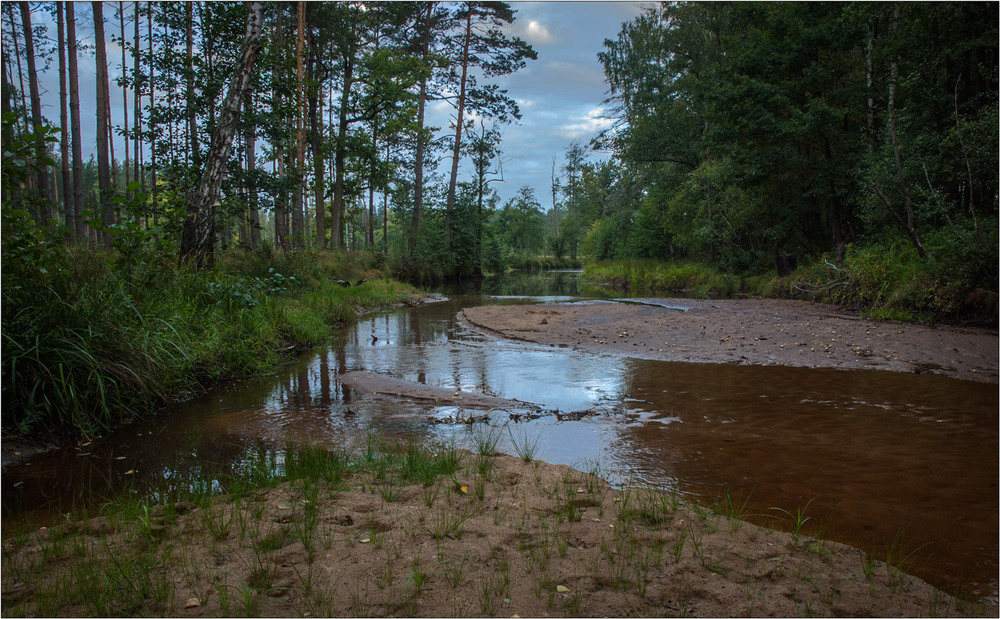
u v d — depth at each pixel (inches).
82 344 201.2
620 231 1537.9
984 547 112.9
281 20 867.4
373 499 130.1
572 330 431.2
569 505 126.6
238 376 277.7
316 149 946.1
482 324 470.9
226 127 417.7
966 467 156.8
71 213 714.2
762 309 567.5
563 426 197.2
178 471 157.4
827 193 685.9
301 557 102.6
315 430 193.0
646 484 145.3
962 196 524.4
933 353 324.8
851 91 649.6
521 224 2901.1
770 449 172.4
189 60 521.7
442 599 89.4
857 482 146.5
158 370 227.0
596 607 87.7
